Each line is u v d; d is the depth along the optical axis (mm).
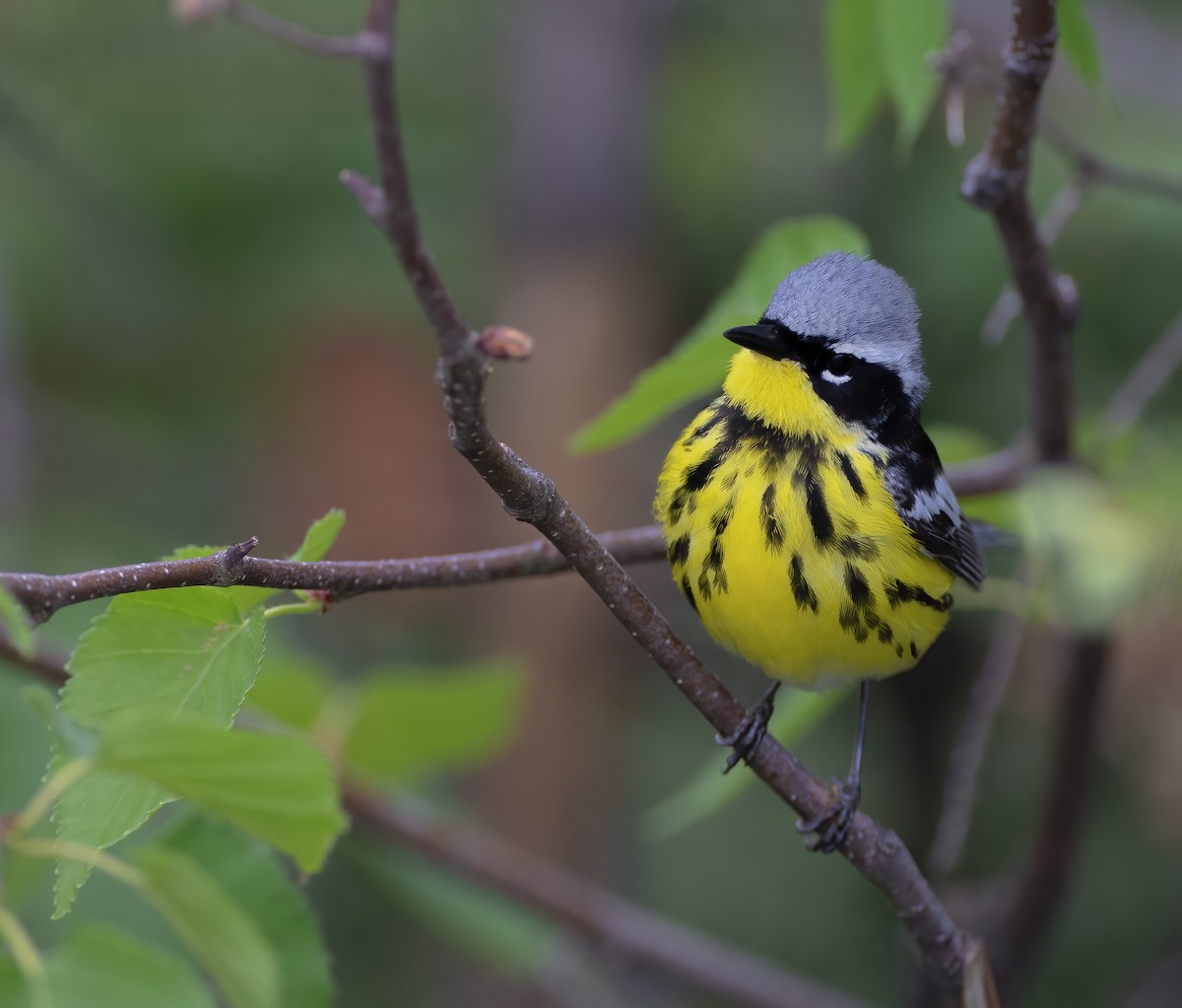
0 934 4090
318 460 14094
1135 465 4758
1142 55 12680
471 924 8648
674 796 13578
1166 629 9875
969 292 12461
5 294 13492
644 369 13477
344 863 12289
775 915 13172
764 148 13680
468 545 13867
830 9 7426
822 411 7168
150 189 14047
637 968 9211
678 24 13828
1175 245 12125
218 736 3822
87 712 4637
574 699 13125
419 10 14461
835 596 7027
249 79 14094
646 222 13477
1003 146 6422
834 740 14047
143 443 14461
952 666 14180
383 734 8469
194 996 4070
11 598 3701
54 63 13984
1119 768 12203
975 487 8039
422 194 14336
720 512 7105
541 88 13438
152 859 4219
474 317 13883
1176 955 12352
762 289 7066
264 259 14117
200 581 4645
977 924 9492
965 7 13062
